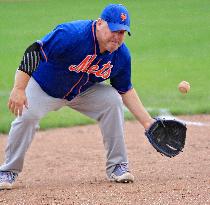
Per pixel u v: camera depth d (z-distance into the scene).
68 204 14.36
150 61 44.44
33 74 16.25
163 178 17.44
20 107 15.45
